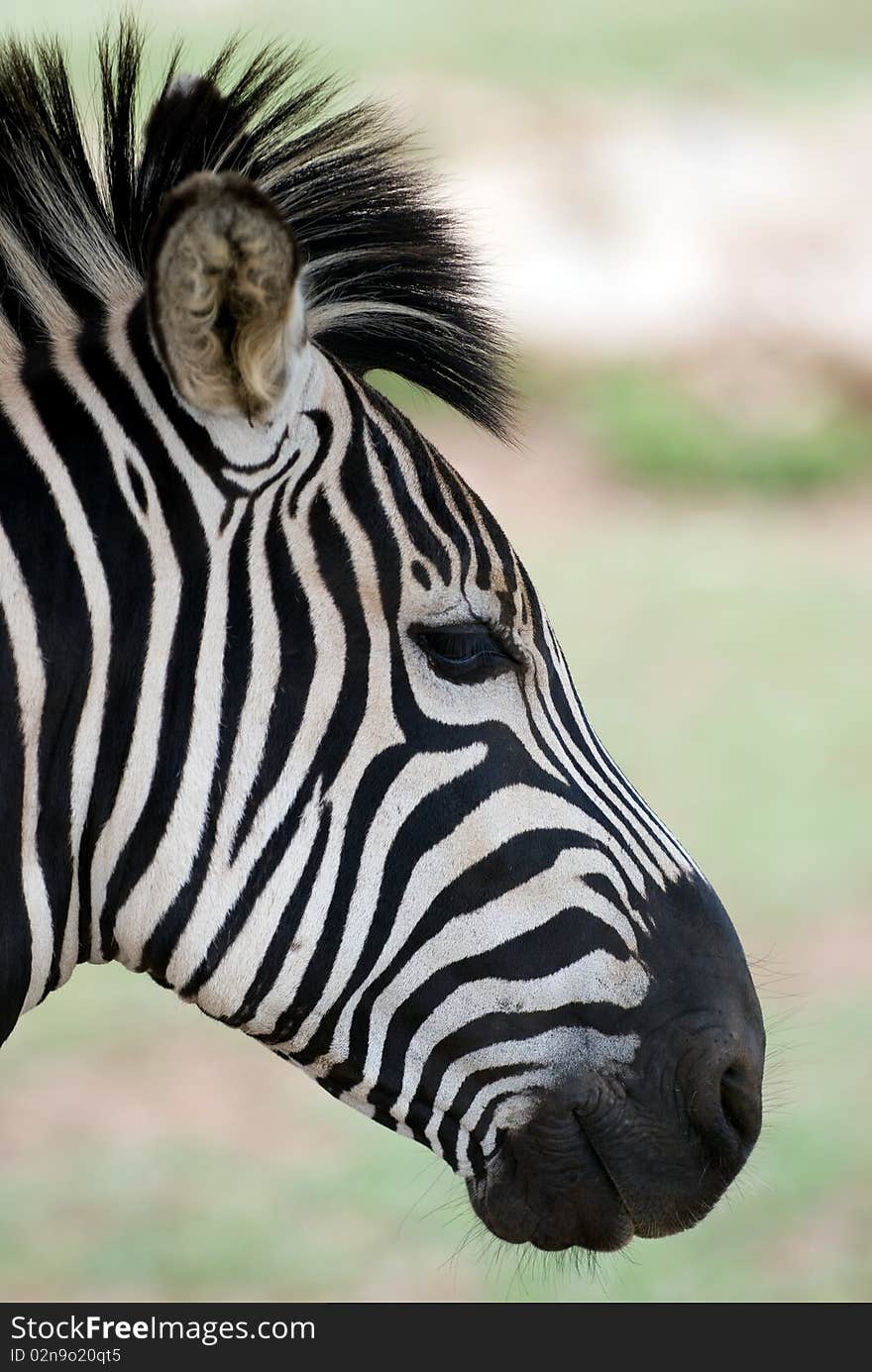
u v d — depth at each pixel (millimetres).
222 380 5082
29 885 5297
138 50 5773
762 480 39062
